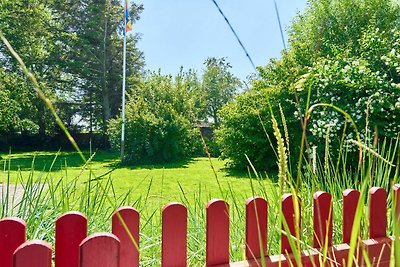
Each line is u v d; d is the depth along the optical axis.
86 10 18.56
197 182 6.76
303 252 1.00
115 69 19.50
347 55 6.60
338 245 1.09
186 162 11.60
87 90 19.09
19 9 15.18
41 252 0.70
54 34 18.05
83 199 1.42
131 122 12.01
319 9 9.64
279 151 0.55
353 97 5.96
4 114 12.02
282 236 1.01
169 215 0.94
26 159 12.70
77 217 0.83
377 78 5.82
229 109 9.13
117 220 0.89
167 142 11.93
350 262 0.44
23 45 15.55
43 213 1.32
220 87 21.77
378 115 5.68
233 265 0.98
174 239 0.94
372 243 1.10
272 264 0.99
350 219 1.14
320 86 6.11
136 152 11.80
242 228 1.38
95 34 18.45
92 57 18.75
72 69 18.20
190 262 1.24
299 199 1.04
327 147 0.77
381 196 1.17
